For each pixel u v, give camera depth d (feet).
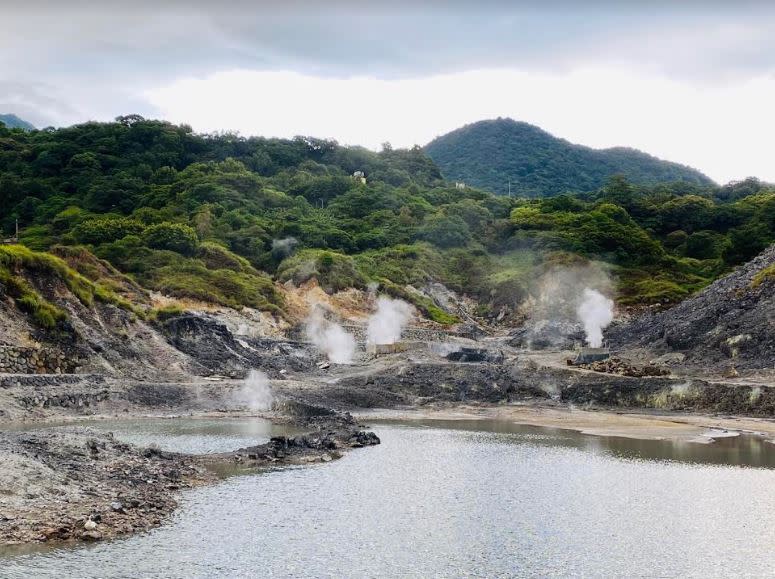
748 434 190.19
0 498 96.68
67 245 406.00
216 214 487.20
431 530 103.24
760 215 511.40
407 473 139.64
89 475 113.29
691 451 165.78
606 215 558.56
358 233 527.81
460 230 538.47
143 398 214.07
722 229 589.73
